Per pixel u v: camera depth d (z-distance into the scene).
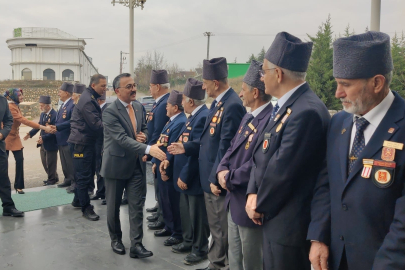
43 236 3.80
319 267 1.64
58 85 34.00
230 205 2.33
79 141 4.30
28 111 22.72
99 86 4.41
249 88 2.33
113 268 3.08
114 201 3.33
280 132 1.81
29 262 3.19
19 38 44.69
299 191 1.77
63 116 5.57
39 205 4.90
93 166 5.05
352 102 1.47
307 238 1.68
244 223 2.20
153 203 4.96
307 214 1.78
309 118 1.70
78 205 4.82
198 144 3.08
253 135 2.29
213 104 2.99
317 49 17.19
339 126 1.64
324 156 1.76
